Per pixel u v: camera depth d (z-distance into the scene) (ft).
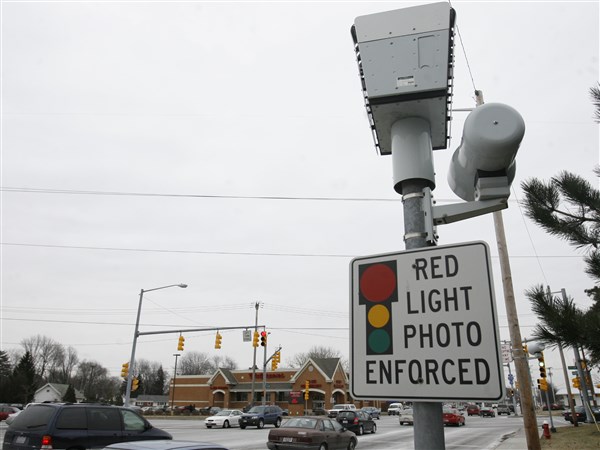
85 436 31.24
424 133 8.58
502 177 7.89
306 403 178.40
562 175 21.25
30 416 31.42
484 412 175.52
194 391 213.05
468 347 6.73
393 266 7.66
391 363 7.16
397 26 8.76
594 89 20.93
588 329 13.41
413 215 8.07
